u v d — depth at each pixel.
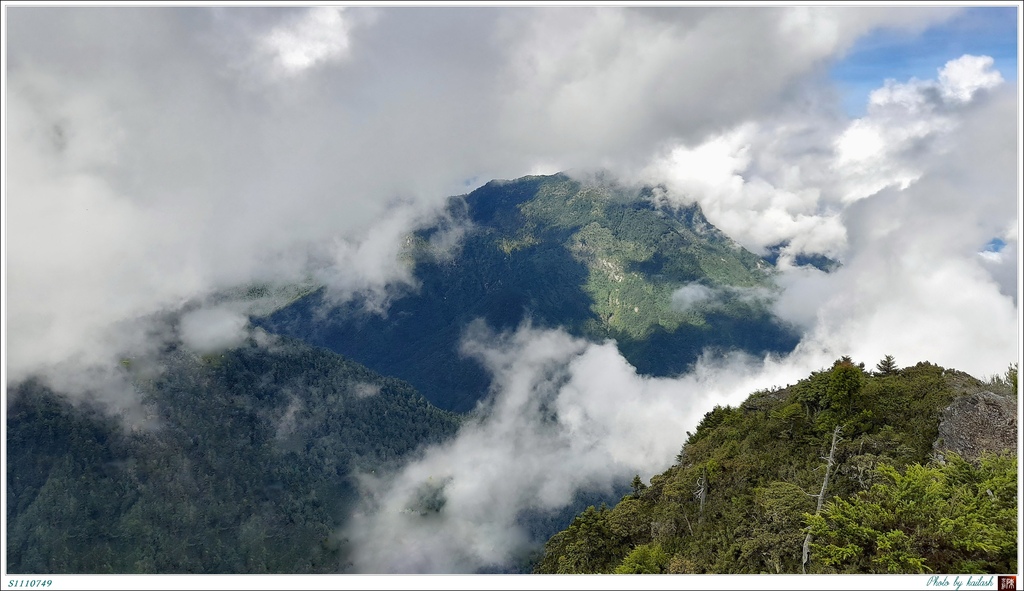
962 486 27.77
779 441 51.53
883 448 42.28
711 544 42.41
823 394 51.09
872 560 26.12
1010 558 23.84
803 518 31.91
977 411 40.72
